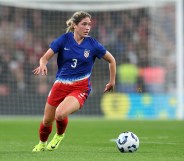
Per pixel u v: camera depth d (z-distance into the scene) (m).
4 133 49.03
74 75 29.22
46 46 99.25
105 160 24.67
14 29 100.19
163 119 79.50
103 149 31.95
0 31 99.81
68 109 28.38
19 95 95.38
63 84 29.23
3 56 98.38
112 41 95.69
